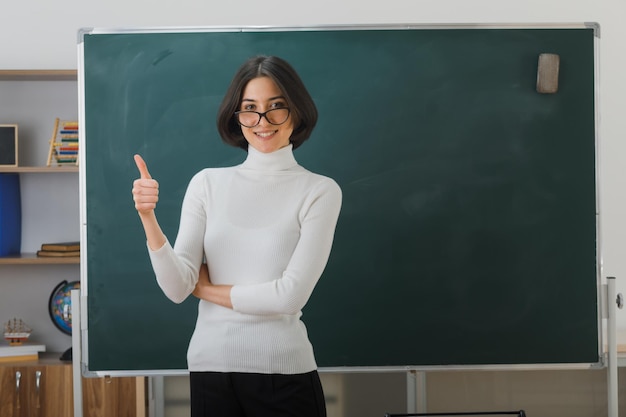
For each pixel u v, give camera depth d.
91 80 2.98
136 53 2.99
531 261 3.00
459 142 3.00
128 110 2.99
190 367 2.16
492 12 3.77
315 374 2.18
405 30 2.99
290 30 2.99
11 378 3.43
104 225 2.98
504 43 2.99
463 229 3.00
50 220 3.79
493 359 3.01
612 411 2.99
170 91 2.99
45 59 3.75
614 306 2.99
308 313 3.02
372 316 3.02
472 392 3.55
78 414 3.00
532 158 3.00
